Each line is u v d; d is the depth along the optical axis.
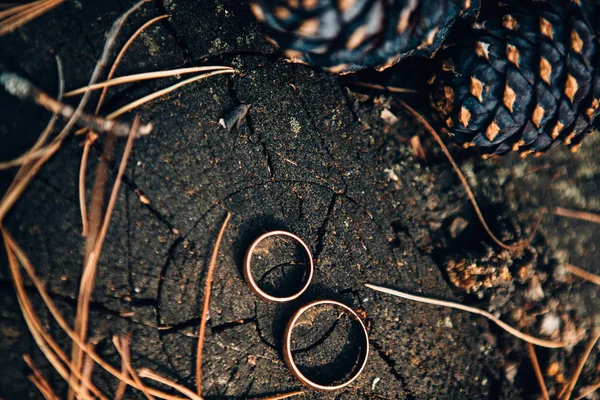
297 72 0.30
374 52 0.28
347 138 0.30
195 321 0.28
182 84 0.29
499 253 0.31
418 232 0.31
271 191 0.29
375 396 0.30
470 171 0.31
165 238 0.28
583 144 0.32
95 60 0.28
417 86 0.31
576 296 0.32
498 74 0.29
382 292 0.30
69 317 0.27
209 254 0.28
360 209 0.30
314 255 0.29
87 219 0.28
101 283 0.28
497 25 0.29
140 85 0.28
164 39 0.29
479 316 0.31
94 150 0.28
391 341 0.30
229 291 0.28
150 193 0.28
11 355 0.27
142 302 0.28
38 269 0.27
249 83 0.29
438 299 0.30
